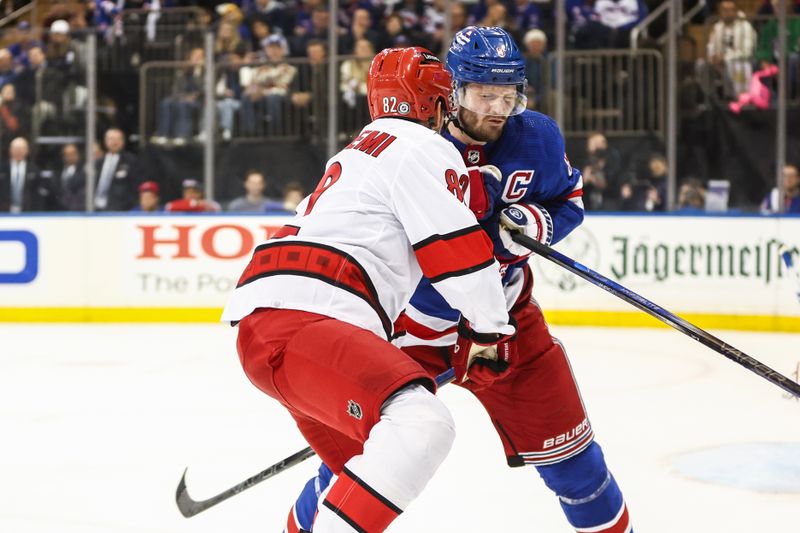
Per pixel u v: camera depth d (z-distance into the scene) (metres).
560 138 6.84
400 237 5.48
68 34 22.64
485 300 5.48
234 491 6.73
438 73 5.80
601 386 14.89
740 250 20.52
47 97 22.73
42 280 22.44
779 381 5.99
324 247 5.40
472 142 6.60
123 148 22.67
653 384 15.01
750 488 9.79
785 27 20.69
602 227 21.14
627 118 21.67
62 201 22.86
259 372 5.43
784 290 20.31
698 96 21.55
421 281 6.58
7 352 18.36
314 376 5.21
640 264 21.00
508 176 6.67
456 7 23.34
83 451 11.59
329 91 22.25
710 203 21.59
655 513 9.03
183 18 23.84
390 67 5.79
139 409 13.74
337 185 5.56
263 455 11.31
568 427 6.89
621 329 20.70
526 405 6.88
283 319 5.36
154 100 22.67
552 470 7.00
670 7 21.39
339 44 23.03
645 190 21.50
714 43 21.45
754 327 20.50
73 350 18.50
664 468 10.57
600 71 21.67
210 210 22.56
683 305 20.84
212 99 22.48
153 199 22.50
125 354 18.03
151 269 22.28
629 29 22.42
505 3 23.12
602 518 7.02
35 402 14.23
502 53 6.21
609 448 11.44
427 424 5.05
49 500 9.67
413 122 5.79
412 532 8.55
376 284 5.43
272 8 24.25
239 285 5.64
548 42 22.80
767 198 21.42
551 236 6.72
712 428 12.34
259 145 22.58
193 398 14.41
